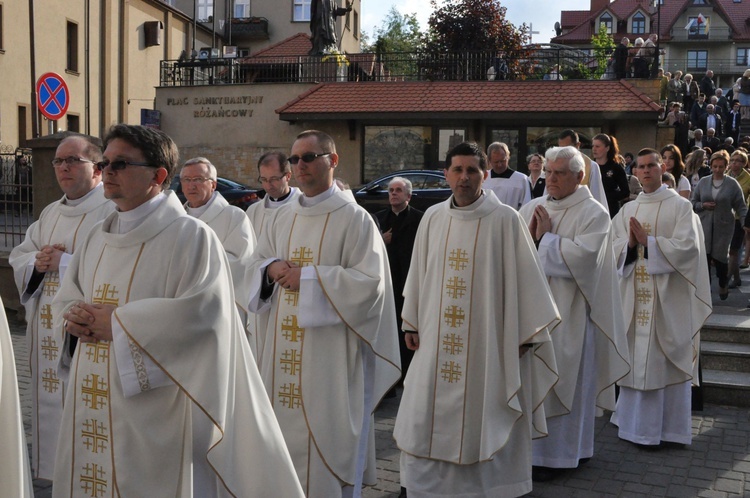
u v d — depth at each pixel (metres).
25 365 7.77
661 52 21.28
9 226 10.10
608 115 18.48
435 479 4.54
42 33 25.36
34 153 9.88
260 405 3.23
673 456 5.73
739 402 7.12
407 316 4.83
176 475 3.02
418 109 19.48
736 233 10.21
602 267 5.34
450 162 4.62
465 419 4.50
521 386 4.62
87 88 23.42
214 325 2.98
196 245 3.07
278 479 3.17
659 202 6.14
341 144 20.55
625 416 6.05
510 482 4.61
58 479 3.13
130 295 3.05
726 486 5.11
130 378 2.87
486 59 21.12
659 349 5.90
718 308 8.91
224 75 22.98
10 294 10.09
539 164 7.90
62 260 4.53
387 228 7.40
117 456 3.01
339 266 4.22
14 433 2.64
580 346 5.21
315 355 4.22
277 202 6.25
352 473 4.22
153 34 31.61
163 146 3.09
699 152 11.99
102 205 4.73
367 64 23.25
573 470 5.38
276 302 4.38
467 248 4.59
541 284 4.50
